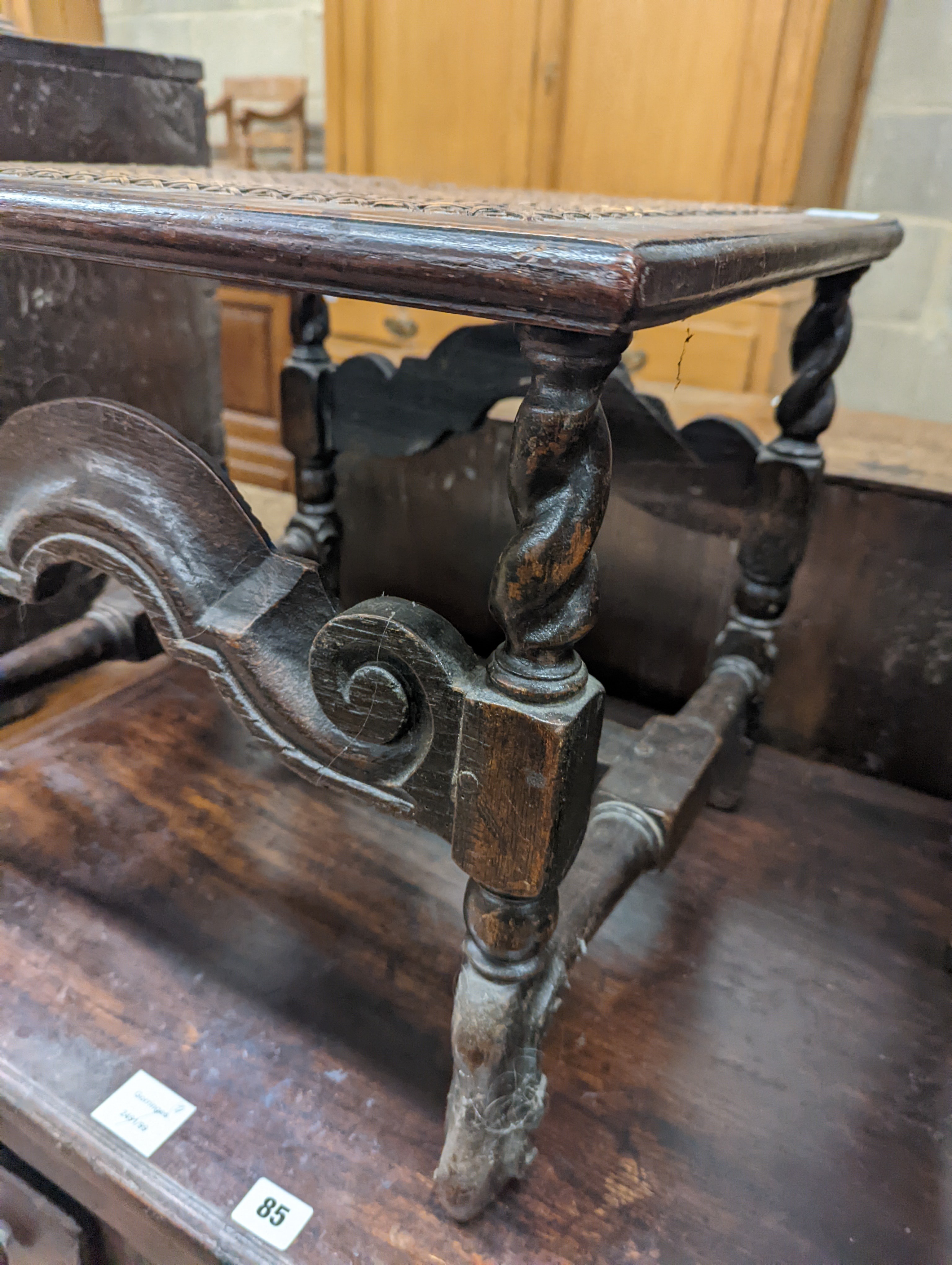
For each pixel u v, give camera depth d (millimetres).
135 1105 702
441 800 539
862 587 1113
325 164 1745
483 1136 597
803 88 1271
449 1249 623
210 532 585
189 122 1121
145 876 949
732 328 1396
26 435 621
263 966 849
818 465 972
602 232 394
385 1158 680
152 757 1145
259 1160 671
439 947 887
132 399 1135
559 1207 659
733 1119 739
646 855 798
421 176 1609
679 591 1215
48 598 679
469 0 1441
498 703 479
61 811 1035
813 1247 645
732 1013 844
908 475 1090
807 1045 814
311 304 1102
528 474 438
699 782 865
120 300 1074
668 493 1131
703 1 1289
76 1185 701
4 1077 715
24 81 892
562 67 1422
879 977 893
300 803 1080
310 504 1208
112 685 1334
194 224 448
